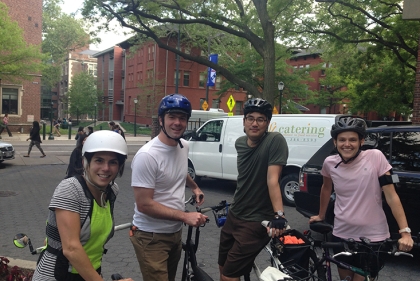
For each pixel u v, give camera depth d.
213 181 11.79
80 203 2.02
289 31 15.89
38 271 2.08
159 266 2.70
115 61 61.91
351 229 2.88
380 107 17.31
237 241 2.93
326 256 2.75
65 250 1.96
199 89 46.16
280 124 8.67
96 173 2.08
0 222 6.66
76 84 59.25
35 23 34.84
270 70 12.98
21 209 7.69
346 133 2.82
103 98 65.69
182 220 2.57
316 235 6.14
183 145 2.87
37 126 17.41
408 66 16.41
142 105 47.88
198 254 5.21
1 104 33.50
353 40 16.22
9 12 33.12
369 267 2.62
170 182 2.71
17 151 20.38
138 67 51.72
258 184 2.91
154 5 13.60
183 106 2.62
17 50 22.69
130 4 13.84
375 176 2.84
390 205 2.80
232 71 24.92
